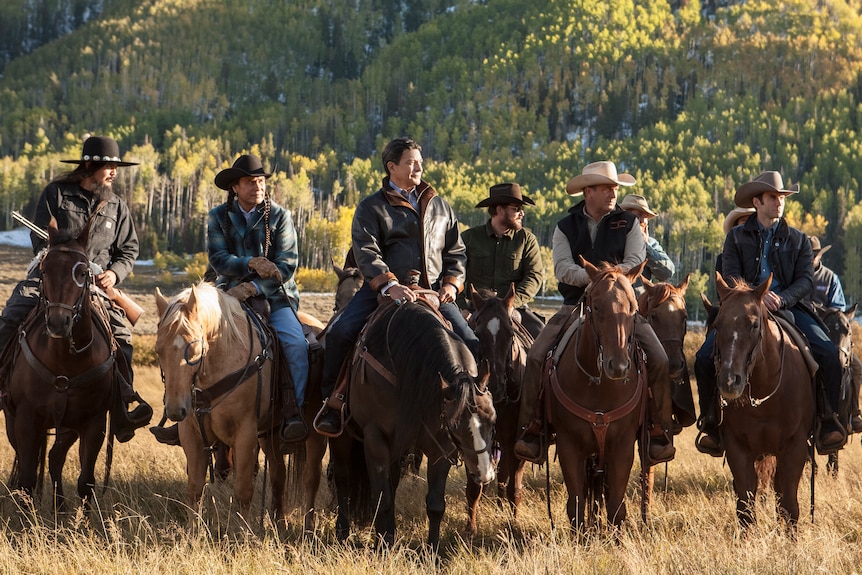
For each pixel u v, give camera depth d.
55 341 8.84
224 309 8.72
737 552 7.40
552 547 7.64
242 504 8.86
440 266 9.27
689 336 38.66
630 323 7.99
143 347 38.59
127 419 9.73
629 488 12.12
